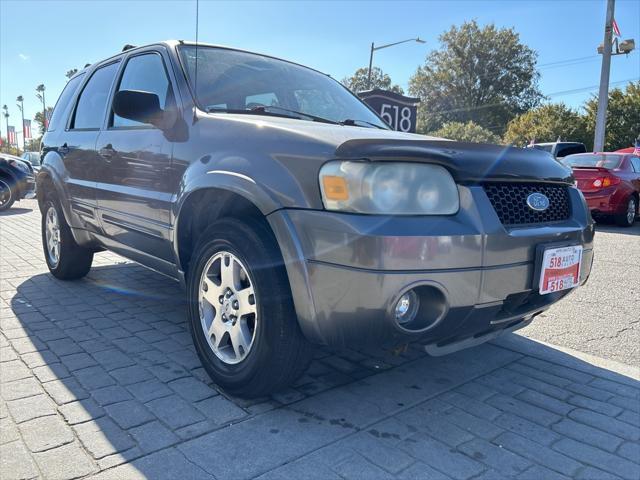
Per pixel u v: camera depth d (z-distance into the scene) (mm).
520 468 2154
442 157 2193
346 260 2084
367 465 2135
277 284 2359
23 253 6352
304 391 2785
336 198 2129
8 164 11266
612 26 17469
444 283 2129
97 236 4113
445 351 2518
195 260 2783
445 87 59406
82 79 4703
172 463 2111
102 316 3939
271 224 2301
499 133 58406
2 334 3523
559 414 2611
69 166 4332
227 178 2492
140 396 2668
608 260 6801
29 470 2041
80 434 2303
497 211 2334
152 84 3461
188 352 3268
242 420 2457
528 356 3369
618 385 2961
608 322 4145
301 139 2336
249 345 2545
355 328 2170
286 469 2092
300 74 3842
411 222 2096
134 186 3367
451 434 2395
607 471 2156
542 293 2424
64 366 3021
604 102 17922
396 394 2781
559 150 17719
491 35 57812
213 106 3059
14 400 2604
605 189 10273
